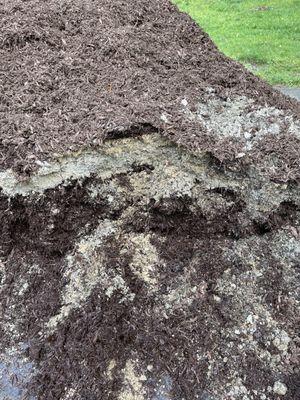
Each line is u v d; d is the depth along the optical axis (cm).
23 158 125
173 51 171
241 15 477
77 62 155
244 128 141
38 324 127
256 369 119
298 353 121
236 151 130
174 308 125
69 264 129
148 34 175
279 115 149
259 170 130
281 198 133
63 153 125
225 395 116
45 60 155
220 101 150
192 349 121
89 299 124
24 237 134
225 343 122
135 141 129
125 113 133
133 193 132
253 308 126
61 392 117
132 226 133
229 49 383
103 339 120
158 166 130
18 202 129
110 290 125
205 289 127
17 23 167
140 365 119
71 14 176
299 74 332
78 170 127
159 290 126
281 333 123
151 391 116
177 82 154
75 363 119
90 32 169
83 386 116
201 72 164
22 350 125
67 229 131
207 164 130
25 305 130
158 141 129
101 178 129
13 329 128
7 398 118
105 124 129
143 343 121
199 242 134
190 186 131
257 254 133
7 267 136
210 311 125
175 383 117
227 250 133
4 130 132
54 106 140
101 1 188
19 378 121
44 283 131
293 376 119
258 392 116
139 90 147
